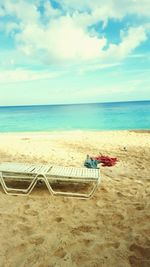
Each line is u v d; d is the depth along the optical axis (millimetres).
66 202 4367
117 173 6211
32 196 4586
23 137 14039
